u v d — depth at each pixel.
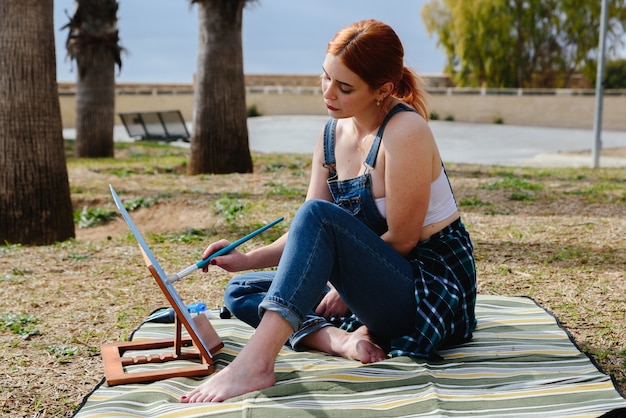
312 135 25.14
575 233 6.21
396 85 2.90
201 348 2.93
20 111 6.82
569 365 2.90
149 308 4.39
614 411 2.45
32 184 6.88
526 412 2.46
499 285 4.64
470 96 35.91
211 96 11.66
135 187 9.98
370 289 2.82
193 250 5.96
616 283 4.59
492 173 11.25
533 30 39.47
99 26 15.70
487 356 2.97
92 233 7.77
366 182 2.95
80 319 4.21
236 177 10.91
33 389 3.23
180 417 2.44
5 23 6.78
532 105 34.88
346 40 2.81
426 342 2.83
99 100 15.90
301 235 2.69
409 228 2.87
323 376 2.71
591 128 33.97
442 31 41.88
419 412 2.46
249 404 2.50
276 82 43.94
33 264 5.61
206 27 11.60
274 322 2.65
